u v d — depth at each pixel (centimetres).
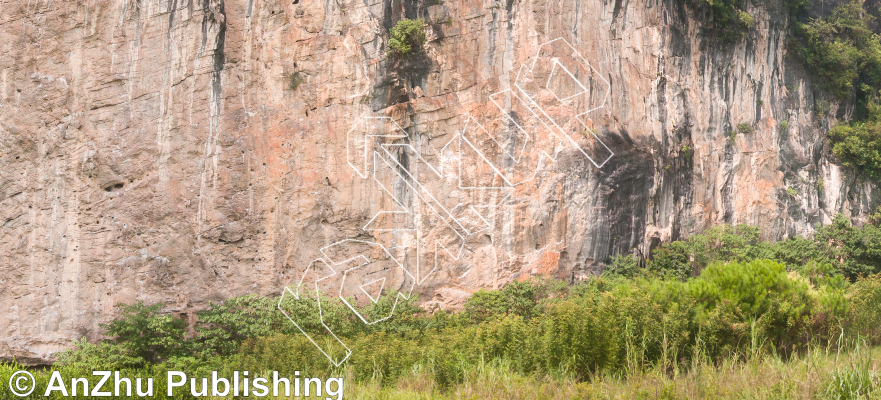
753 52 1922
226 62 1454
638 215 1616
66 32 1394
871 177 2039
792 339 888
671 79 1741
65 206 1376
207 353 1238
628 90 1675
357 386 931
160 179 1407
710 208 1761
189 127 1423
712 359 830
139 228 1391
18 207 1358
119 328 1238
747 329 858
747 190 1825
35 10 1385
